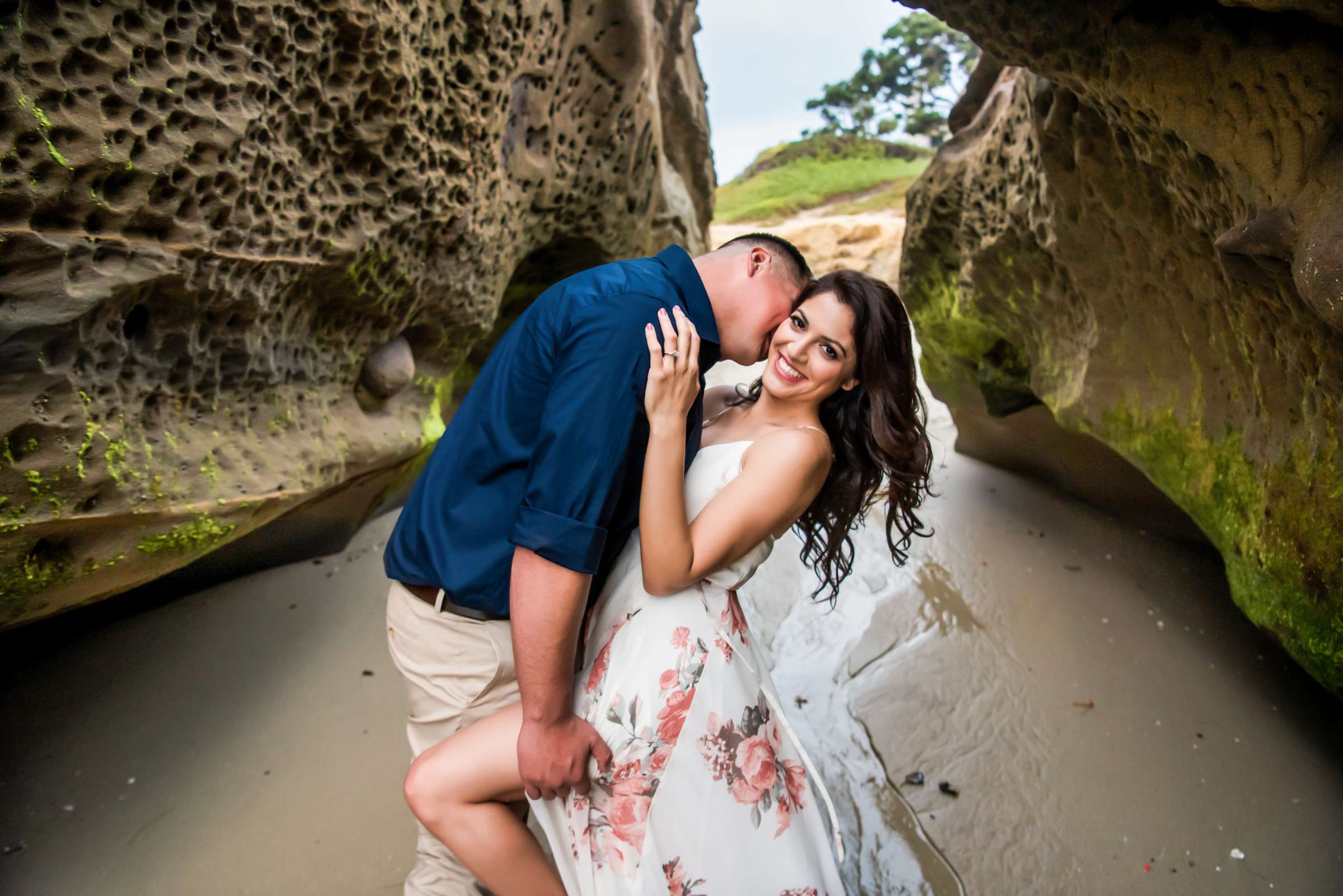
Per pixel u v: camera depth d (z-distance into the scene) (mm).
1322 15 1370
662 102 6934
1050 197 2826
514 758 1433
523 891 1477
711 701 1424
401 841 2201
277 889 2045
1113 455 3984
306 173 2053
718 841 1404
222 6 1685
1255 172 1689
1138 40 1835
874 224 13023
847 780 2549
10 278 1422
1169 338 2734
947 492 4715
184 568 2846
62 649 2637
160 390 1856
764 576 3754
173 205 1685
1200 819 2375
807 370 1524
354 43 1986
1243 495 2410
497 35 2469
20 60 1341
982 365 4375
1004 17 2068
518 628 1286
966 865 2244
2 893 1926
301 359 2336
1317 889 2152
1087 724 2771
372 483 3049
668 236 6066
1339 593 2016
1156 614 3402
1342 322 1510
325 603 3121
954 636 3287
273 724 2539
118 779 2260
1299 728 2723
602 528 1271
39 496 1563
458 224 2572
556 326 1352
